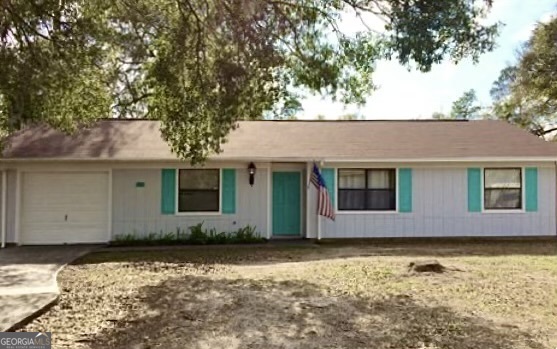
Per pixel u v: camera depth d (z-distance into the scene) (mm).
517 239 14438
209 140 9562
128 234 13805
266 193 14312
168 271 9211
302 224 14773
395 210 14508
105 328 5695
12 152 13344
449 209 14555
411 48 5730
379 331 5508
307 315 6098
